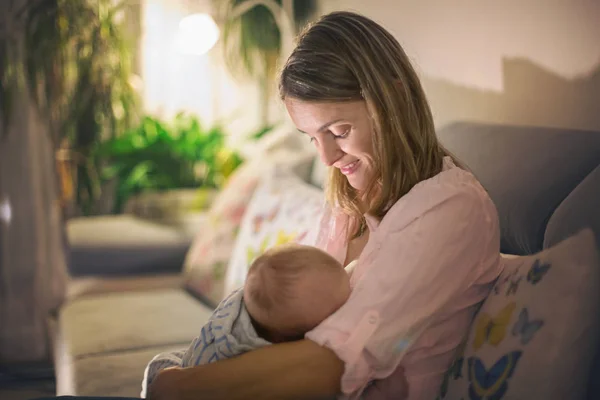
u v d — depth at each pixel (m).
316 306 1.01
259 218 1.94
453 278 1.02
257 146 2.64
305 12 2.76
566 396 0.84
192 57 3.52
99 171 3.22
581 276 0.87
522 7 1.47
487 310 1.02
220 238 2.17
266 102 3.18
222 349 1.05
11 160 2.61
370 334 0.99
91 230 2.55
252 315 1.04
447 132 1.51
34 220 2.66
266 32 2.95
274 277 1.02
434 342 1.05
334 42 1.07
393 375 1.06
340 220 1.30
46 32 2.60
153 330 1.90
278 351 0.98
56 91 2.71
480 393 0.93
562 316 0.87
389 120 1.09
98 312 2.05
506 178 1.24
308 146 2.47
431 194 1.04
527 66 1.46
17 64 2.56
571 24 1.33
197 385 0.99
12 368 2.62
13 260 2.64
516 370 0.89
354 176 1.16
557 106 1.38
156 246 2.48
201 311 2.07
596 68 1.27
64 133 2.85
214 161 3.20
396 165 1.10
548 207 1.13
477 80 1.64
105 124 3.07
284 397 0.97
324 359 0.98
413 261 1.00
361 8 2.28
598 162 1.11
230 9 2.96
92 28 2.79
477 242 1.03
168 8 3.47
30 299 2.68
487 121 1.60
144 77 3.48
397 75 1.09
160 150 3.19
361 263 1.11
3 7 2.53
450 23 1.74
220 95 3.54
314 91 1.06
